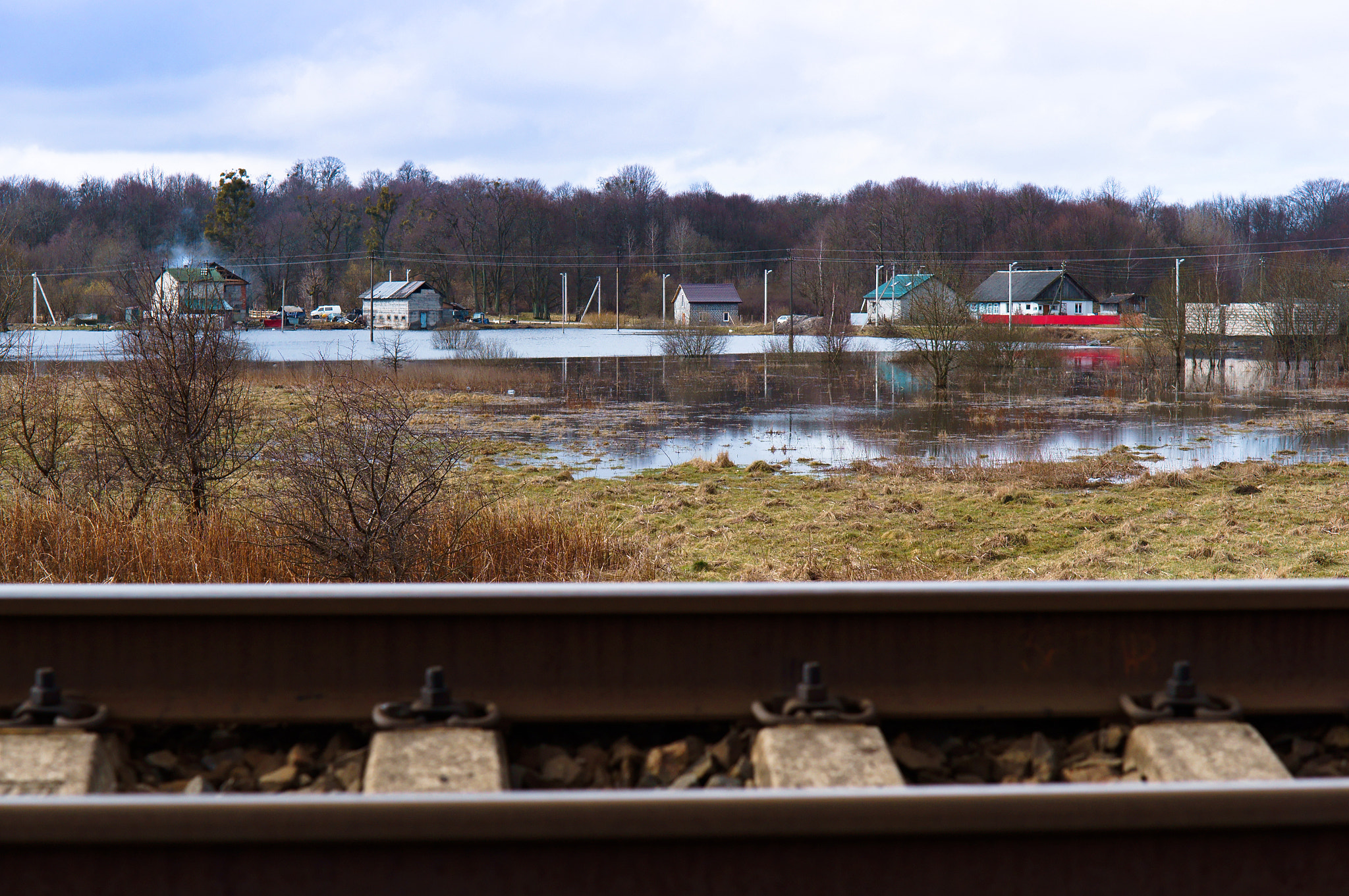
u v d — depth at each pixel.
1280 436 23.25
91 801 2.28
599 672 3.45
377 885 2.33
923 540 11.78
